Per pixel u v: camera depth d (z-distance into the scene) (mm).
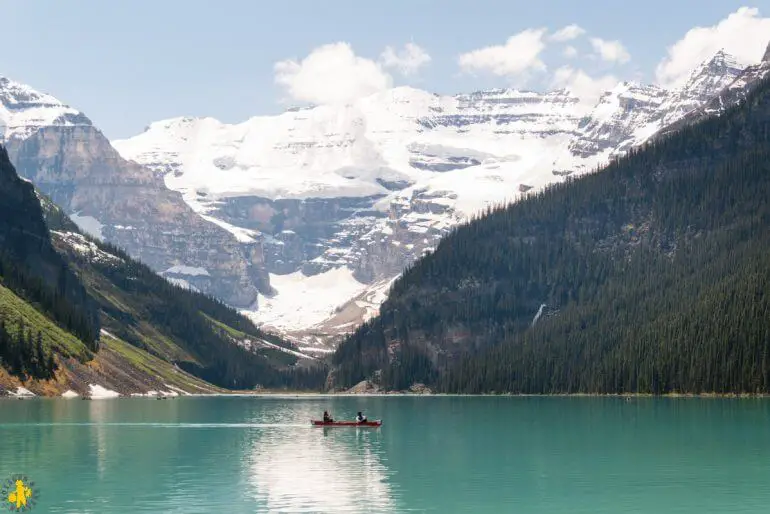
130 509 138000
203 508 139000
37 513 135500
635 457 190000
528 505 141625
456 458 190625
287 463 183375
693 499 145875
